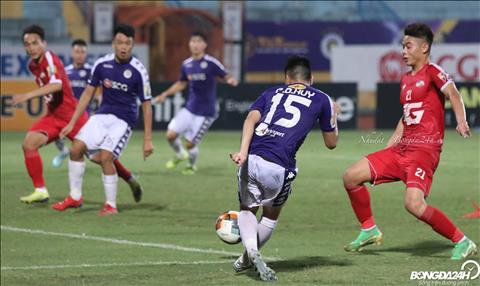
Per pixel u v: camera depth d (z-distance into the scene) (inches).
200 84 1743.4
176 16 2967.5
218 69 1752.0
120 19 2915.8
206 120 1761.8
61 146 1829.5
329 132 829.2
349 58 2987.2
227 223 848.3
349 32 3154.5
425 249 995.3
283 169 798.5
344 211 1314.0
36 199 1363.2
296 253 989.2
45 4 2925.7
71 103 1365.7
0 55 2657.5
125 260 974.4
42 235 1146.0
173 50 2979.8
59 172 1766.7
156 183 1617.9
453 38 3203.7
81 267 936.3
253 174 797.9
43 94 1310.3
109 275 886.4
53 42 2925.7
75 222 1238.9
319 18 3243.1
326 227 1183.6
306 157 2025.1
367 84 2984.7
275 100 816.9
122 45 1242.6
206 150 2180.1
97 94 2169.0
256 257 788.6
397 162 909.8
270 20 3139.8
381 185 1583.4
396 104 2706.7
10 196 1466.5
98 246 1067.3
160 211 1327.5
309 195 1466.5
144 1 2942.9
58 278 879.1
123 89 1261.1
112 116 1278.3
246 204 820.0
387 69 2979.8
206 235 1138.0
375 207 1338.6
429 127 896.9
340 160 1966.0
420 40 896.3
